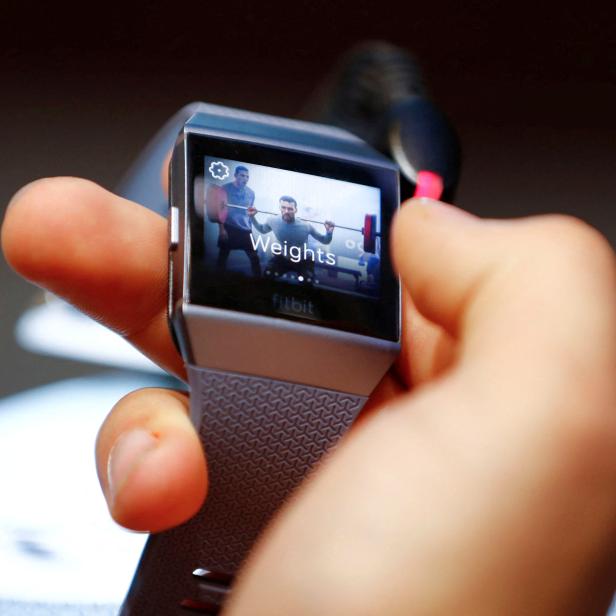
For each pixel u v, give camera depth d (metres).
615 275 0.46
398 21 2.16
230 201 0.64
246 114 0.69
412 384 0.67
